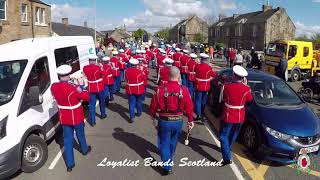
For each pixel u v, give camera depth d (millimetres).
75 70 9812
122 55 15898
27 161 6121
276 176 6156
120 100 12648
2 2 21109
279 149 6340
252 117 7043
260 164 6672
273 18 54031
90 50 11961
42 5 26531
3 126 5578
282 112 6930
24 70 6418
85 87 9016
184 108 5809
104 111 9914
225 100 6406
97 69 9094
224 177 6062
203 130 8742
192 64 11461
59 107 6137
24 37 23594
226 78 9508
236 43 61281
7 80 6215
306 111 7109
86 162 6637
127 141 7871
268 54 21266
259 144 6691
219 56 41938
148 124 9328
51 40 8305
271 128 6504
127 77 9406
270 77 8430
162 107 5688
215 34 70812
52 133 7348
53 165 6477
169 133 5836
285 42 20359
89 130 8742
